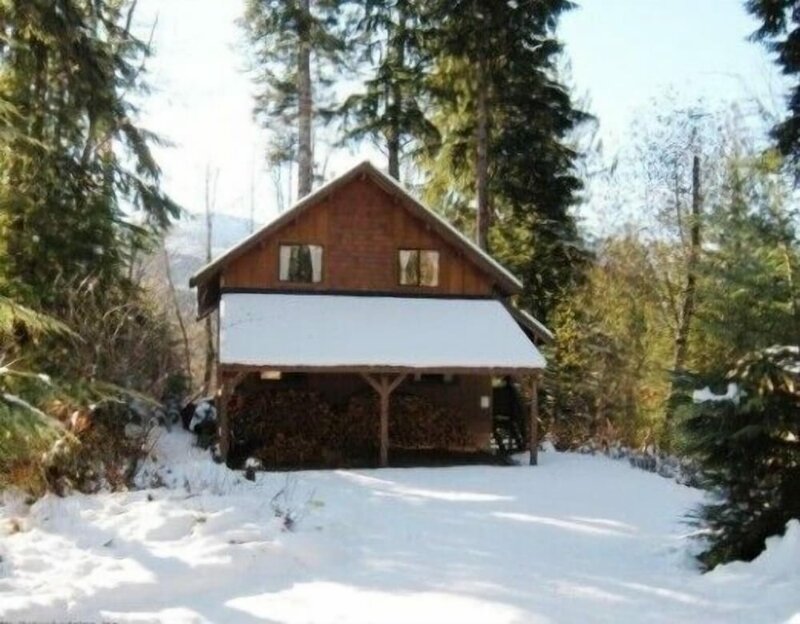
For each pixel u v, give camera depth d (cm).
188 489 1351
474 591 905
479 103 2752
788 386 921
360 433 2203
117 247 1961
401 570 998
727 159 2684
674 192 3525
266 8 2864
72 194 1841
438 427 2278
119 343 1842
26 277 1752
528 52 2767
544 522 1327
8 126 1045
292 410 2189
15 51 1451
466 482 1750
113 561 931
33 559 915
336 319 2134
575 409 3019
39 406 1188
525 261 2830
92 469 1358
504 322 2209
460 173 2917
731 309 1040
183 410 2381
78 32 1484
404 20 3012
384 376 1980
